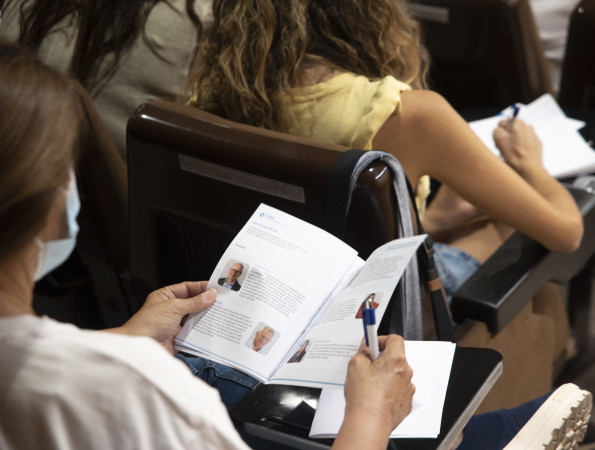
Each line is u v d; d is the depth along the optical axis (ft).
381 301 3.30
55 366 2.27
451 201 6.12
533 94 7.30
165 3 5.63
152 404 2.33
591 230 5.72
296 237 3.75
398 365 3.05
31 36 5.96
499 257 5.27
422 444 3.27
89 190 4.91
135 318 3.60
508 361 5.39
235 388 3.93
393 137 4.43
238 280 3.71
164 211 4.53
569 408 3.79
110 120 5.90
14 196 2.23
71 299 5.60
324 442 3.33
